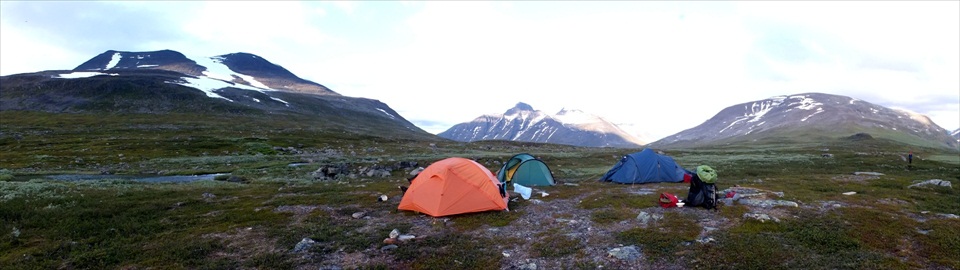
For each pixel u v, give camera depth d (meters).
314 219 16.34
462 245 12.70
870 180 28.69
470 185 17.59
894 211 16.91
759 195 19.78
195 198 21.30
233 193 23.66
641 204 18.66
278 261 11.33
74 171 39.81
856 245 12.08
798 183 27.00
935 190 23.41
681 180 28.52
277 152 65.12
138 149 61.66
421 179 18.33
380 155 63.34
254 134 95.31
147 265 11.04
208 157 54.09
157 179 34.09
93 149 60.31
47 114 118.94
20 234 13.78
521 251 12.13
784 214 16.09
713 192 17.36
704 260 11.00
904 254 11.41
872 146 117.88
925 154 84.19
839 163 48.09
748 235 13.09
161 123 114.88
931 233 13.09
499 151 79.88
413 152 72.38
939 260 10.80
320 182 30.30
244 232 14.48
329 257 11.73
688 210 17.12
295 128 123.06
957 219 15.09
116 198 20.83
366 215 17.28
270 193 23.70
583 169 43.50
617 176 29.09
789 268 10.34
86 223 15.02
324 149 72.69
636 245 12.40
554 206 18.69
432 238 13.46
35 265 10.88
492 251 12.16
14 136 76.50
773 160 52.69
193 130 100.12
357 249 12.42
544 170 27.56
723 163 47.81
